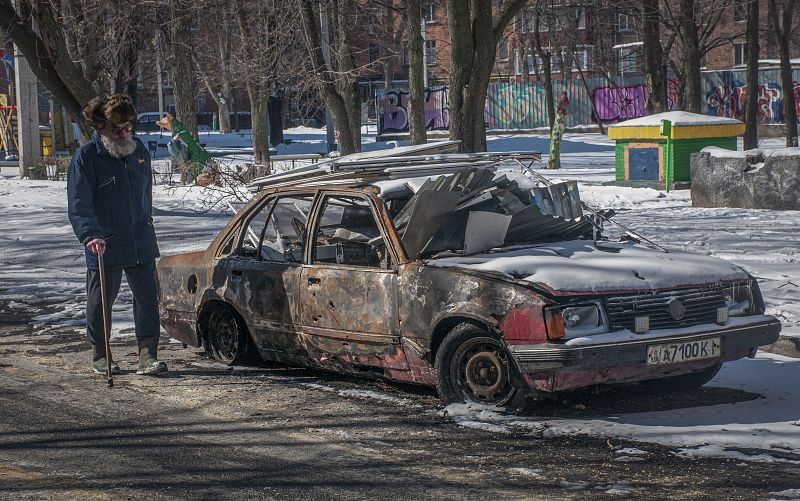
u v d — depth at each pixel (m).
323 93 25.59
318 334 8.67
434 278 7.77
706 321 7.74
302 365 9.12
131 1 31.61
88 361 10.08
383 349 8.20
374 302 8.20
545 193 9.00
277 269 9.09
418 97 26.34
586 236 9.19
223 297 9.53
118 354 10.46
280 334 9.06
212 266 9.74
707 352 7.57
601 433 7.09
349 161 9.05
